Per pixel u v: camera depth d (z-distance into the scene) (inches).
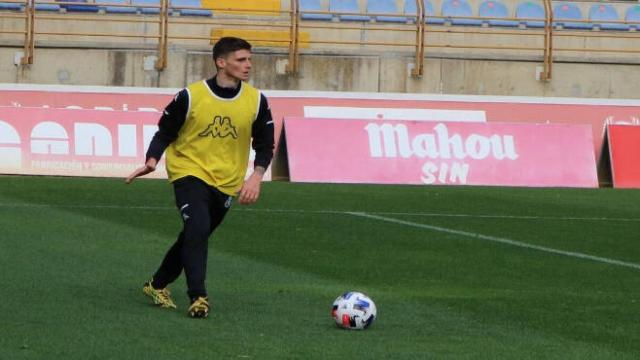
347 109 1615.4
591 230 1096.2
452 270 815.7
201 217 595.8
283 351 524.7
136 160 1528.1
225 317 606.5
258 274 768.9
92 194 1282.0
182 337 549.6
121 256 827.4
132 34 1964.8
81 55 1820.9
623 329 607.5
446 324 606.5
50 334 549.6
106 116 1533.0
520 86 1945.1
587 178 1638.8
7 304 628.1
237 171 609.3
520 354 535.5
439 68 1913.1
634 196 1491.1
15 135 1503.4
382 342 552.4
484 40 2069.4
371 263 837.8
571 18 2153.1
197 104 595.5
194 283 598.5
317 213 1167.0
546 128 1649.9
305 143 1579.7
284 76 1866.4
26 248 853.2
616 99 1797.5
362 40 2060.8
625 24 2132.1
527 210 1272.1
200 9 1932.8
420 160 1599.4
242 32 2007.9
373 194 1403.8
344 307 582.2
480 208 1278.3
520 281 773.9
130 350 518.6
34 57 1812.3
